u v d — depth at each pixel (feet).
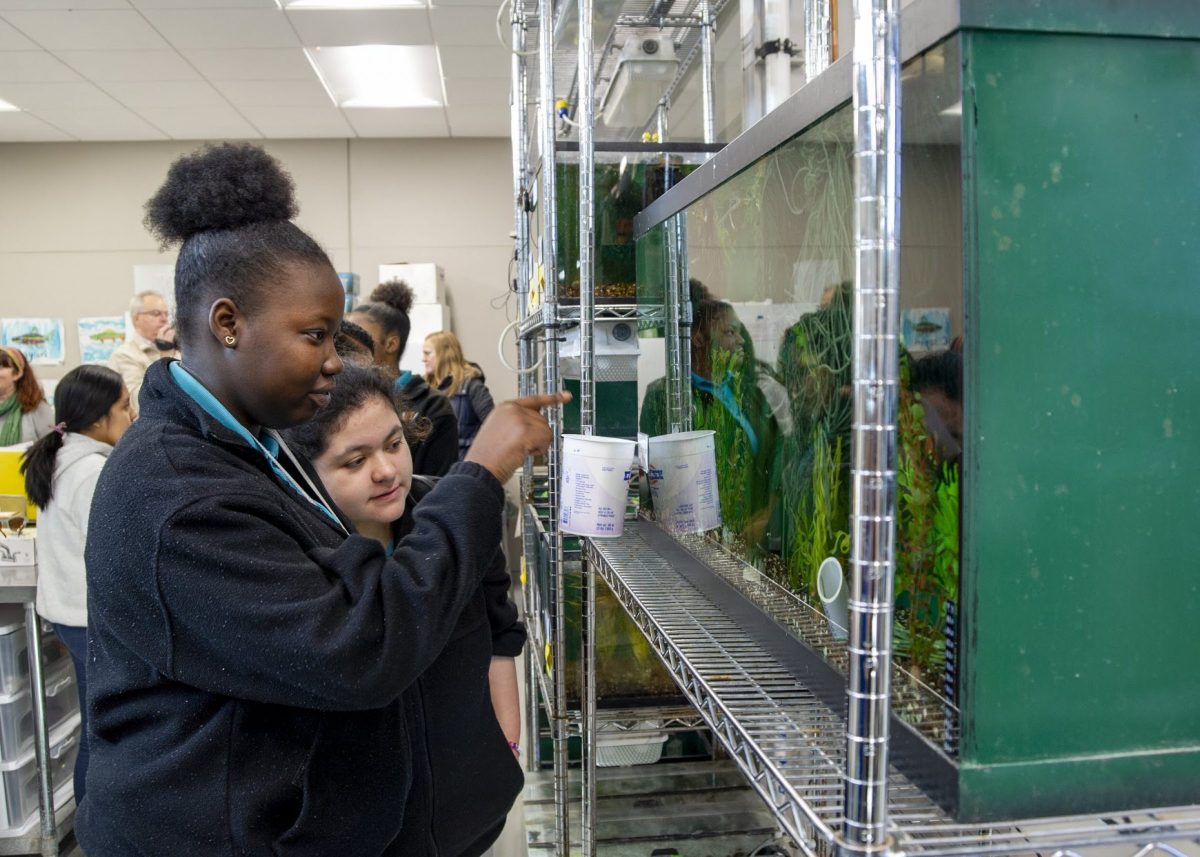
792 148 2.94
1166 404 1.94
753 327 3.41
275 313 2.72
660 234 4.86
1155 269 1.92
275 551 2.62
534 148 11.12
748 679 2.91
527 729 8.90
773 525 3.22
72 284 21.09
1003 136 1.86
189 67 16.20
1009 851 1.86
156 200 2.77
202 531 2.53
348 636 2.48
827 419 2.68
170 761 2.72
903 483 2.17
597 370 6.46
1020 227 1.87
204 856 2.72
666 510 4.02
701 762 7.82
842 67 2.46
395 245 21.76
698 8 8.14
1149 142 1.91
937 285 1.98
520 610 12.21
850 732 1.79
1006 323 1.87
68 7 13.53
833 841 1.82
